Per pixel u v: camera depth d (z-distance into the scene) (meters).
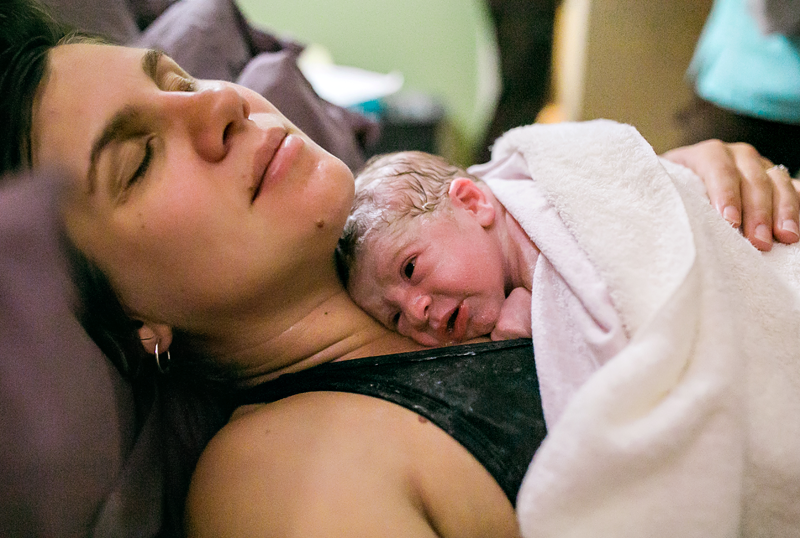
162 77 0.59
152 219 0.52
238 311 0.62
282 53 1.08
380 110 2.01
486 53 2.15
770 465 0.48
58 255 0.52
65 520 0.51
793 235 0.65
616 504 0.43
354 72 2.12
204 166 0.54
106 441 0.56
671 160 0.85
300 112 1.01
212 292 0.57
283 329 0.67
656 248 0.53
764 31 1.13
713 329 0.47
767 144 1.33
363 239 0.68
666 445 0.43
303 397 0.61
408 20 2.19
